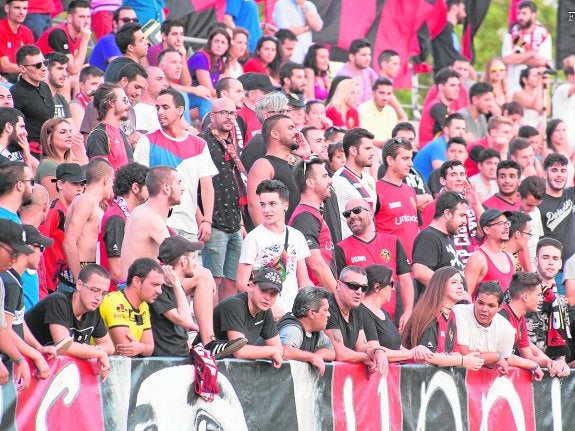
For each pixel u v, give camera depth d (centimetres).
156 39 4244
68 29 4109
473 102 4847
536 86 5444
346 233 3441
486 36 10100
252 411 2584
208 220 3216
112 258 2708
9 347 2092
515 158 4459
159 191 2680
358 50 4878
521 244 3628
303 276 3030
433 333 3086
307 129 3697
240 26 4959
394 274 3278
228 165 3350
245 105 3756
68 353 2212
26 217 2542
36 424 2139
